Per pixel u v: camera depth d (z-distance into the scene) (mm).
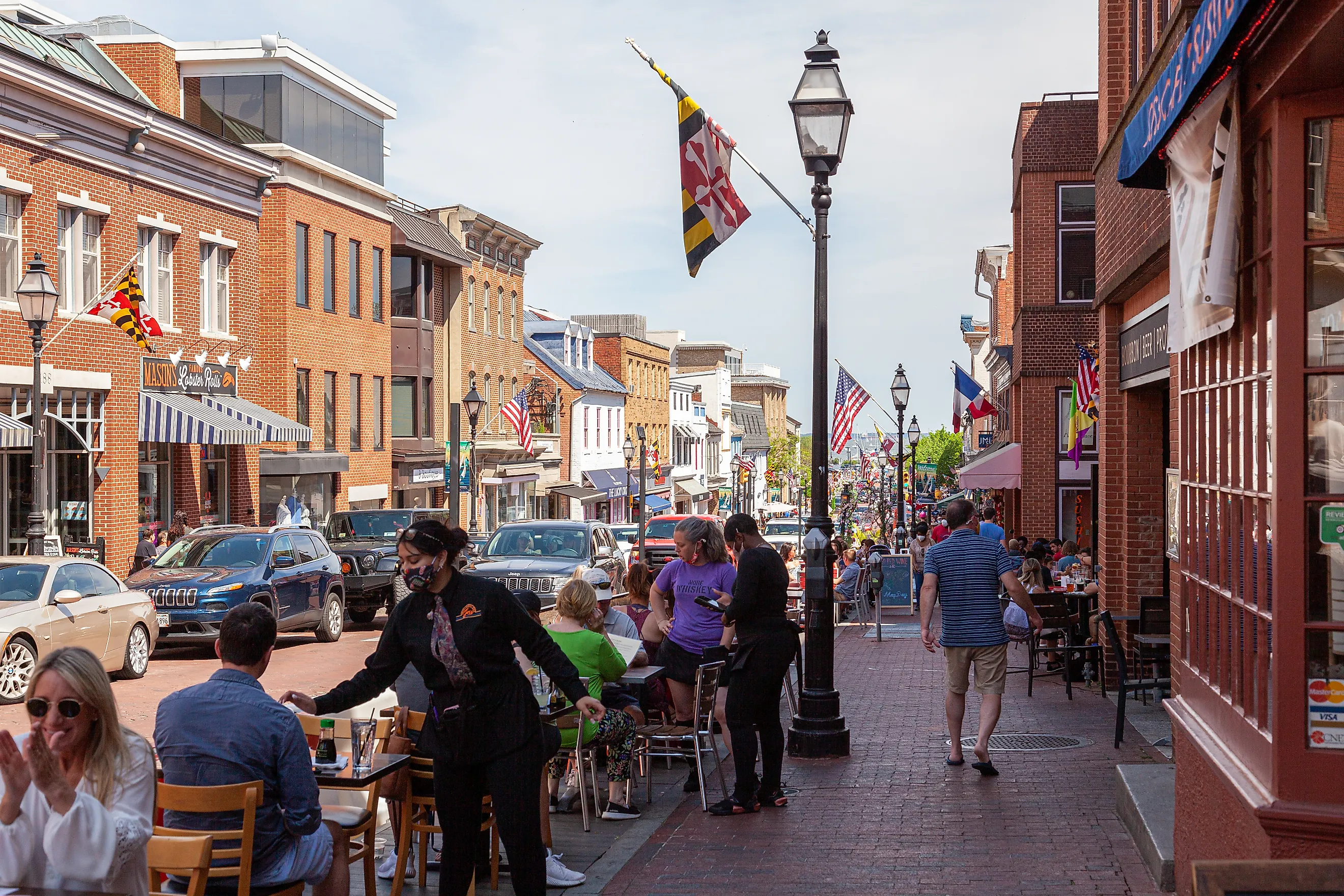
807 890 7172
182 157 29484
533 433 57125
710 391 103625
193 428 28219
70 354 25531
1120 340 15062
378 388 42500
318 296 37719
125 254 27359
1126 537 14852
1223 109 5633
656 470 73688
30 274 19625
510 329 55375
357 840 8234
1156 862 7137
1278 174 5129
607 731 9180
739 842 8352
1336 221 5078
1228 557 6023
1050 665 17281
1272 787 5148
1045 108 28109
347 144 40125
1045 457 28766
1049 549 22312
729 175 14320
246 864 5371
